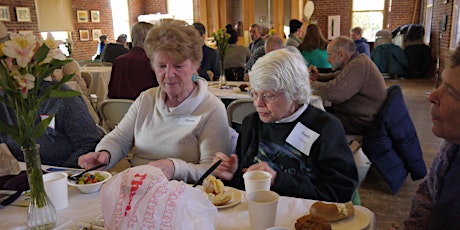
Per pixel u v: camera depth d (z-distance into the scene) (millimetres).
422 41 9258
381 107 2908
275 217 961
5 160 1390
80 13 9609
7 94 944
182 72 1566
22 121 970
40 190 1011
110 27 10805
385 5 10984
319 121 1367
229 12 8398
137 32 3277
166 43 1523
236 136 1820
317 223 926
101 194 835
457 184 875
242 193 1208
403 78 9328
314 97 2863
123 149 1741
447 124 811
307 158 1354
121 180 837
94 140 1785
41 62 958
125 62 3291
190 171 1434
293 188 1241
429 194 1040
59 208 1134
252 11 8164
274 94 1338
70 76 1035
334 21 11266
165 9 12016
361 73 2855
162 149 1629
